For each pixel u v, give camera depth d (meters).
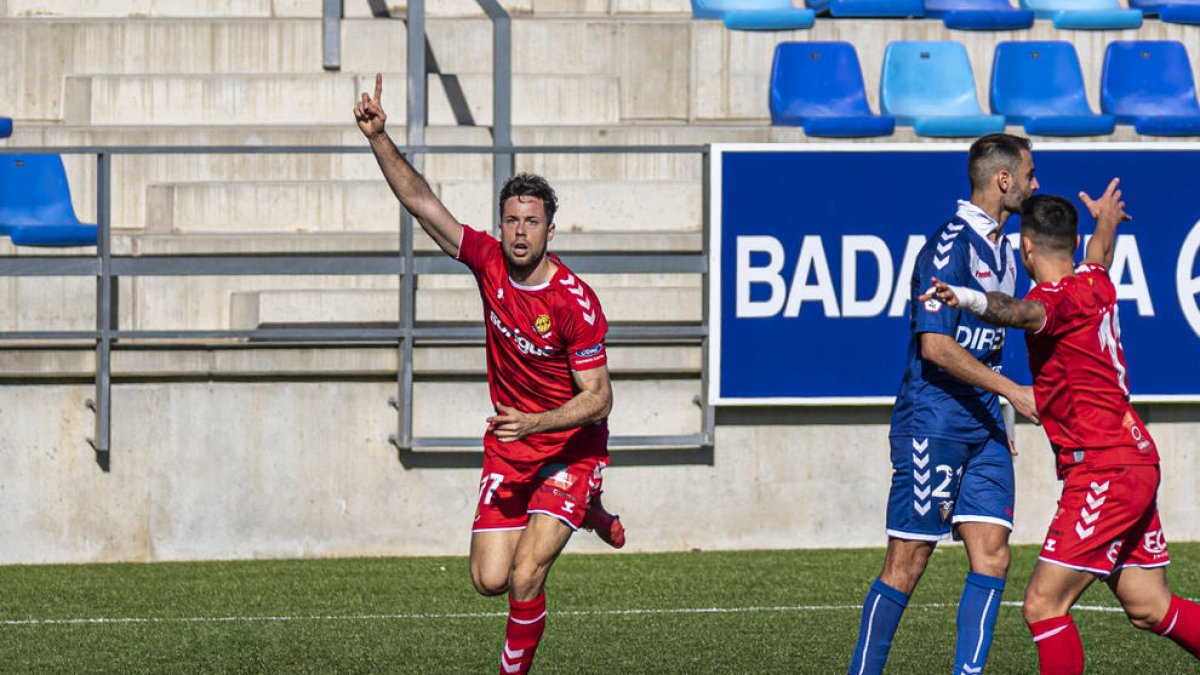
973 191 20.31
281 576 31.09
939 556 34.09
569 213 38.97
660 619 26.83
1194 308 34.56
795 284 33.72
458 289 34.81
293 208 38.59
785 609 27.72
